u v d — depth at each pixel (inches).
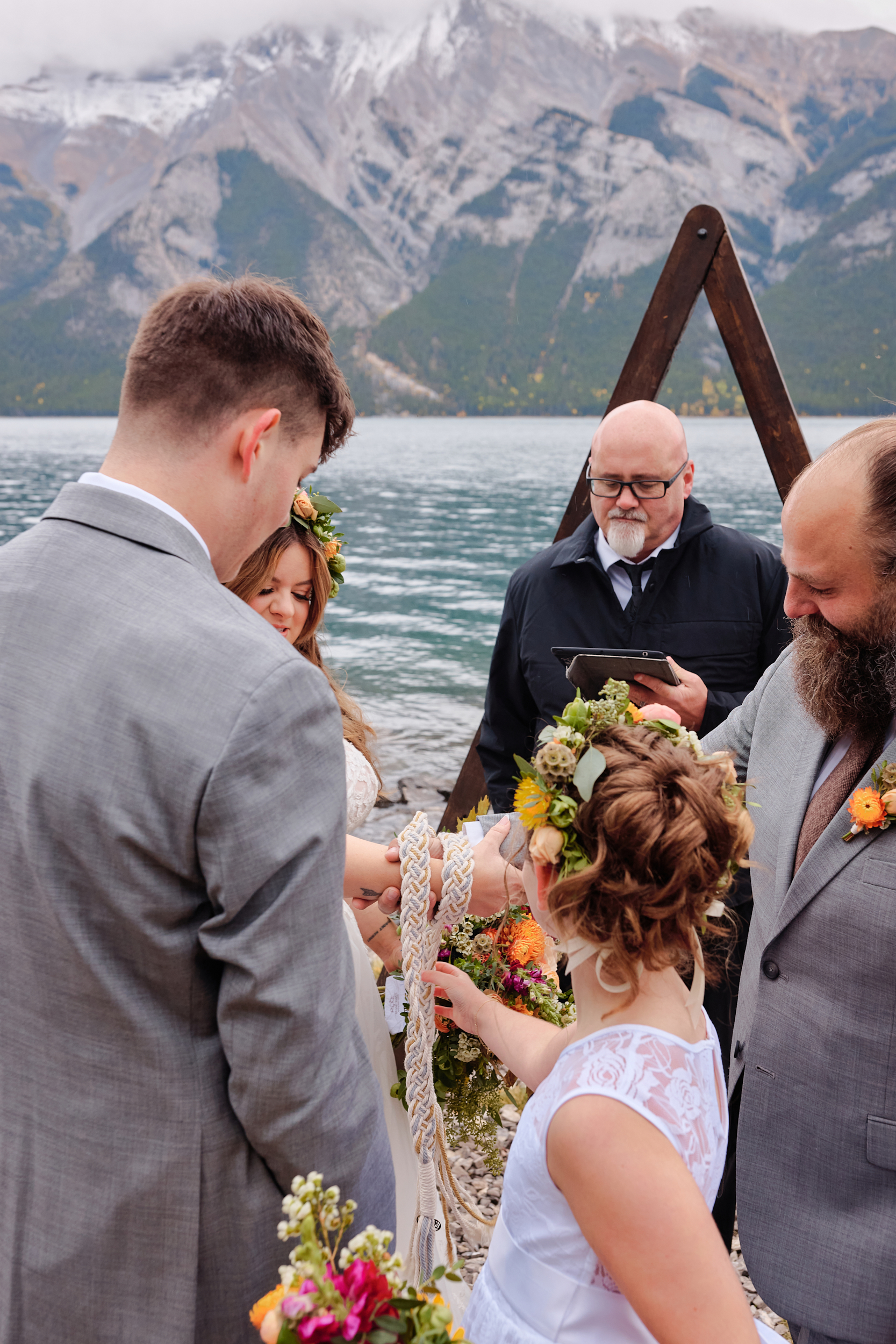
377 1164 48.1
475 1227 97.0
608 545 115.9
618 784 44.3
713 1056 46.3
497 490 1412.4
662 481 108.0
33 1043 44.7
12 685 44.1
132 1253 44.6
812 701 63.7
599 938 43.5
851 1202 59.1
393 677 434.0
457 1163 108.4
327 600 87.6
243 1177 44.9
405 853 64.9
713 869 43.6
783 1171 62.0
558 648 104.7
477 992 64.0
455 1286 76.9
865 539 56.1
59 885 42.4
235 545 51.2
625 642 115.2
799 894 61.5
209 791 40.5
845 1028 59.0
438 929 67.0
